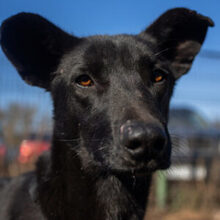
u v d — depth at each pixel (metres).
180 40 0.70
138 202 0.63
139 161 0.53
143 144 0.52
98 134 0.58
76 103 0.61
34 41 0.66
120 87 0.59
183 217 1.16
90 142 0.60
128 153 0.53
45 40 0.66
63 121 0.63
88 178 0.61
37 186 0.62
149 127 0.52
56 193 0.61
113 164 0.56
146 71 0.61
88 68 0.61
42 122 1.12
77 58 0.63
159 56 0.65
